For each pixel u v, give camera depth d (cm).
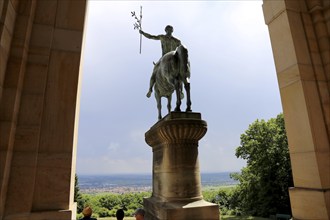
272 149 3675
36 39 492
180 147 830
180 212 732
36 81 471
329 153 564
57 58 497
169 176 819
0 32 417
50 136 459
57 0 529
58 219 419
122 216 745
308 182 565
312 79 607
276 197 3578
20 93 455
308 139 571
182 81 921
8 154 414
